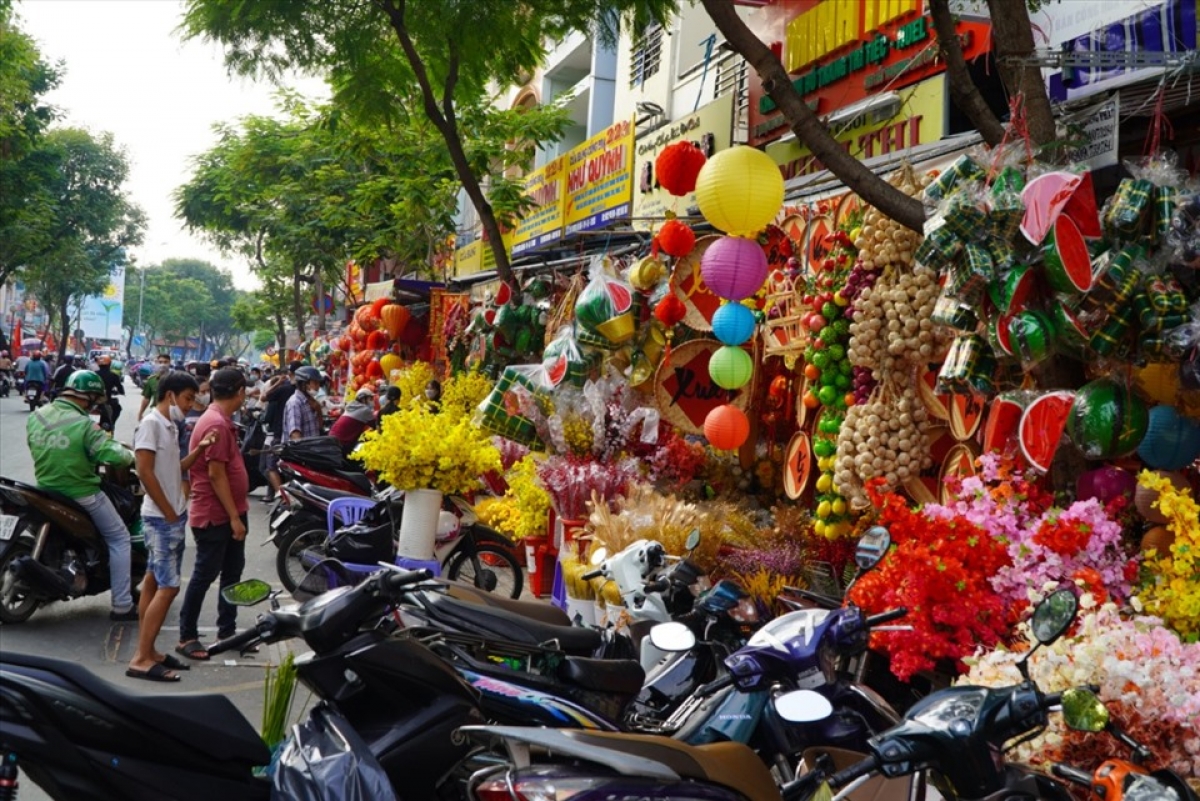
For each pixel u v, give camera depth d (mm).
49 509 7633
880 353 5742
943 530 4395
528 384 7953
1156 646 3441
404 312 16578
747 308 6785
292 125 22625
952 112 8234
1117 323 4301
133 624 7855
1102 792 2686
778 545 6457
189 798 3240
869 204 5629
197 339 141375
